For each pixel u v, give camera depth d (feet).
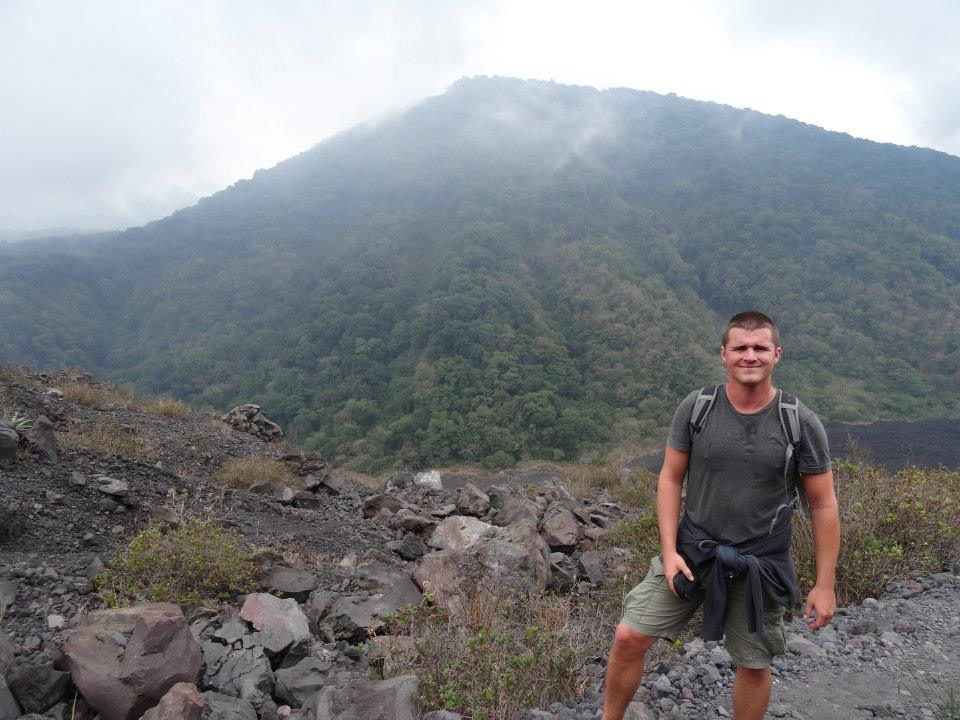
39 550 13.65
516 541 17.84
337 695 8.21
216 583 13.25
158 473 21.07
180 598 12.31
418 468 179.11
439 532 22.08
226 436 35.60
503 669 8.54
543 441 192.75
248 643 10.37
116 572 12.90
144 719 7.26
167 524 16.93
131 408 36.04
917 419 231.30
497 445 181.37
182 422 36.65
